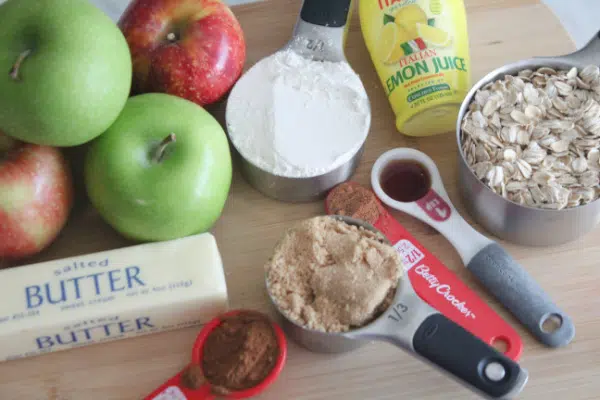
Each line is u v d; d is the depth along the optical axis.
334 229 0.72
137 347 0.73
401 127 0.83
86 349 0.73
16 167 0.68
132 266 0.70
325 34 0.85
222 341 0.69
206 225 0.75
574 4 1.22
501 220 0.75
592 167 0.74
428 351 0.63
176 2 0.78
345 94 0.81
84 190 0.80
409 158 0.82
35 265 0.70
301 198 0.81
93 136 0.68
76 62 0.62
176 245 0.71
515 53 0.91
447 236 0.77
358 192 0.79
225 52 0.79
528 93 0.78
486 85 0.80
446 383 0.70
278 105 0.80
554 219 0.72
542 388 0.69
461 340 0.62
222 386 0.67
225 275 0.77
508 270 0.73
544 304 0.72
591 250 0.77
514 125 0.76
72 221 0.80
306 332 0.67
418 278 0.75
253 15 0.95
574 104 0.77
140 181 0.69
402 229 0.78
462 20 0.85
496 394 0.60
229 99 0.81
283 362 0.67
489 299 0.75
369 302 0.66
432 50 0.81
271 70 0.83
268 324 0.69
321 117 0.79
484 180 0.74
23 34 0.63
